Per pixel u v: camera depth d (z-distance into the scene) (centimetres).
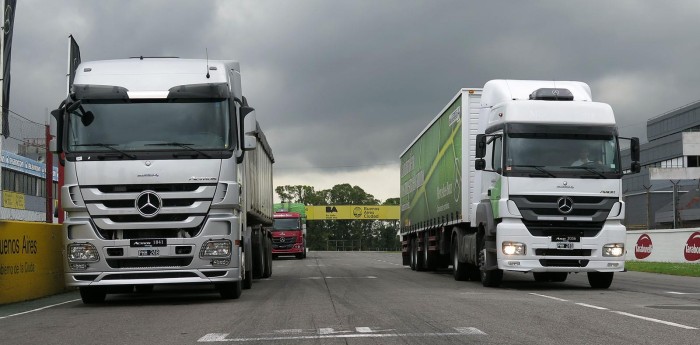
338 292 1551
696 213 5472
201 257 1265
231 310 1184
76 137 1283
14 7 1798
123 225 1259
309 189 14812
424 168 2609
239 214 1327
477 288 1666
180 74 1318
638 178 8462
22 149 2041
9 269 1413
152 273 1265
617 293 1481
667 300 1297
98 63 1349
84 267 1262
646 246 3161
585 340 800
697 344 766
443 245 2259
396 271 2730
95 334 927
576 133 1603
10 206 2430
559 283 1883
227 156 1285
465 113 1961
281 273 2605
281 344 802
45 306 1349
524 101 1616
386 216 10994
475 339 816
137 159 1267
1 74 1742
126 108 1295
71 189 1267
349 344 792
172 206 1266
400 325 946
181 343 829
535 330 884
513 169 1577
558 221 1573
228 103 1312
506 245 1574
